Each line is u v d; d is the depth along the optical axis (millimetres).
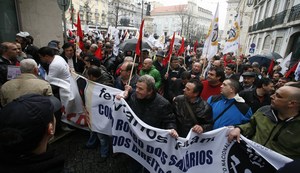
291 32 13797
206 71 4926
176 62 5148
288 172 875
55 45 5090
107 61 6199
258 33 24375
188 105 2539
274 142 1929
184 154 2193
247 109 2541
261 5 25719
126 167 3061
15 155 933
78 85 3307
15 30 6484
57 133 3656
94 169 2963
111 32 12398
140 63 4957
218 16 4562
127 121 2520
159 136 2268
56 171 1033
